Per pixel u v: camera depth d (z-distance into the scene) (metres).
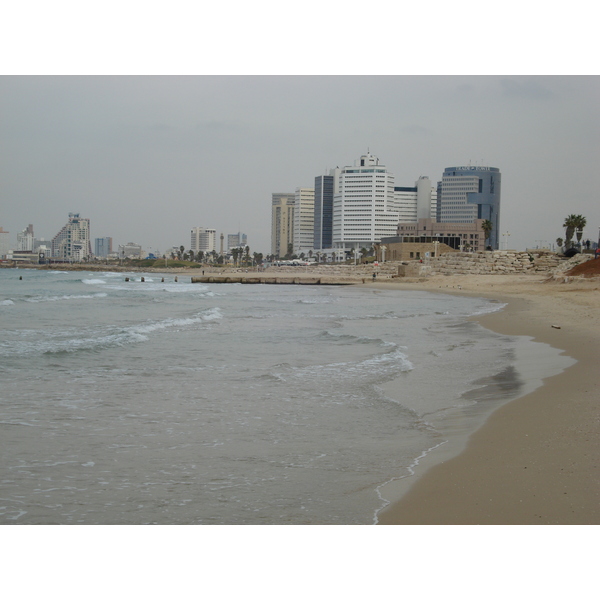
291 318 43.03
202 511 8.06
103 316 43.84
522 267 126.44
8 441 11.38
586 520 7.34
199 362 21.61
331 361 21.84
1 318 41.12
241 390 16.52
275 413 13.87
